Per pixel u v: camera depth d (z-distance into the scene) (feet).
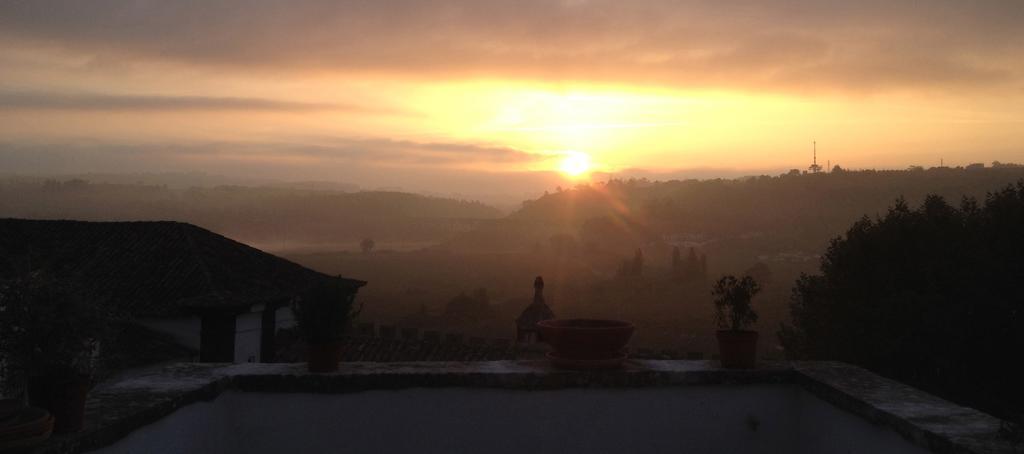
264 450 13.91
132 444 10.66
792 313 46.98
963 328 33.19
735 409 14.57
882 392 12.77
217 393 13.37
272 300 57.41
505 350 56.13
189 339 52.80
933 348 33.32
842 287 39.37
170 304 53.72
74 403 9.78
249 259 66.28
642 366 14.87
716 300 15.26
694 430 14.46
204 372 13.99
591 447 14.20
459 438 14.03
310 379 13.87
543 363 15.02
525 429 14.10
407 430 13.98
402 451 13.96
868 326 34.96
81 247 62.59
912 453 10.71
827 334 39.65
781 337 48.65
